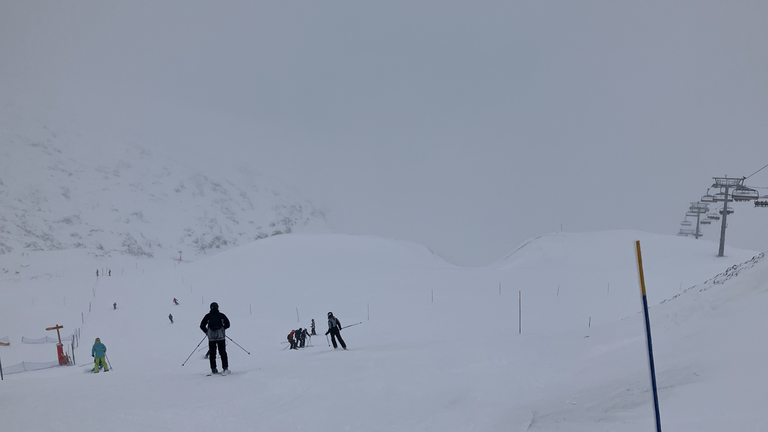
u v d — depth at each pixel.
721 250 69.94
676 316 13.66
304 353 22.92
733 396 6.74
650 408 7.49
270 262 81.62
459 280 62.59
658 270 63.66
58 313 54.62
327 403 10.88
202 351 37.31
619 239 83.12
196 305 56.97
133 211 183.62
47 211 164.75
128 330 47.47
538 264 76.12
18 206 161.00
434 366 14.80
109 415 9.92
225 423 9.40
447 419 9.31
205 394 11.97
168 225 184.50
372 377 13.62
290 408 10.50
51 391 12.95
